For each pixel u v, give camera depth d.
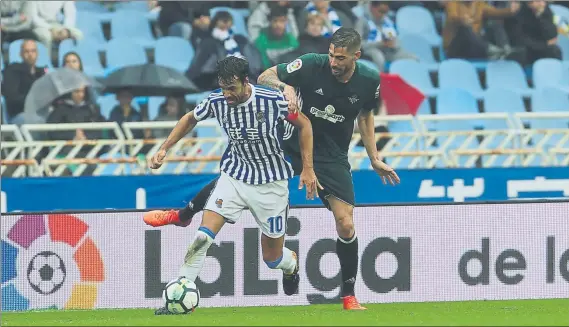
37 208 33.38
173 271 24.53
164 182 33.69
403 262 25.14
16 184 33.22
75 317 21.03
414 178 34.50
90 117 37.97
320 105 21.19
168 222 21.72
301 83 21.06
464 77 44.84
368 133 22.25
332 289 24.97
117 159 34.62
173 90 39.03
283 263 21.12
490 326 17.05
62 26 42.62
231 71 18.64
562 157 42.06
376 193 34.34
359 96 21.19
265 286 24.64
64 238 24.28
